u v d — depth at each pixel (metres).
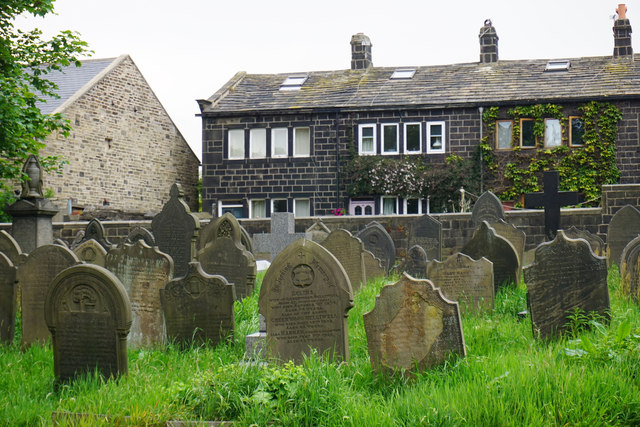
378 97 32.97
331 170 32.62
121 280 10.55
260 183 33.12
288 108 32.94
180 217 14.76
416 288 8.00
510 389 6.50
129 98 35.25
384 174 31.70
